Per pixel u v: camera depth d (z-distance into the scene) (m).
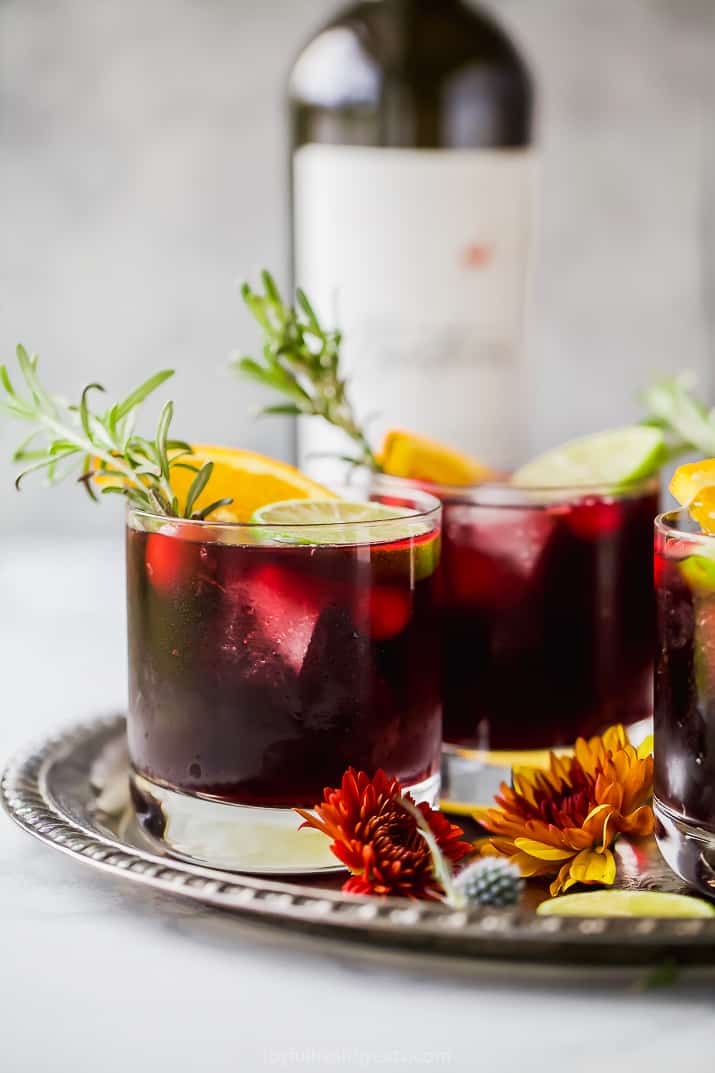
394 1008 0.55
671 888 0.62
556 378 1.33
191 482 0.64
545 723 0.67
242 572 0.60
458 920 0.56
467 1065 0.53
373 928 0.56
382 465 0.72
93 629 0.96
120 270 1.26
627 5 1.26
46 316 1.26
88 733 0.73
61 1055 0.53
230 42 1.23
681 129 1.29
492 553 0.66
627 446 0.69
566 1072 0.52
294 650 0.60
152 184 1.24
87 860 0.60
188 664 0.61
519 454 0.95
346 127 0.95
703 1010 0.55
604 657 0.67
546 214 1.30
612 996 0.56
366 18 0.95
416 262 0.92
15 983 0.57
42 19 1.21
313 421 0.93
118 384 1.28
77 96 1.22
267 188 1.25
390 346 0.92
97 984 0.57
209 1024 0.55
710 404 1.33
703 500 0.59
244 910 0.58
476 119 0.95
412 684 0.62
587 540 0.66
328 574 0.60
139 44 1.22
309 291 0.93
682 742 0.59
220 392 1.28
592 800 0.63
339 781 0.61
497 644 0.66
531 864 0.62
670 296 1.32
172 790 0.62
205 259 1.26
